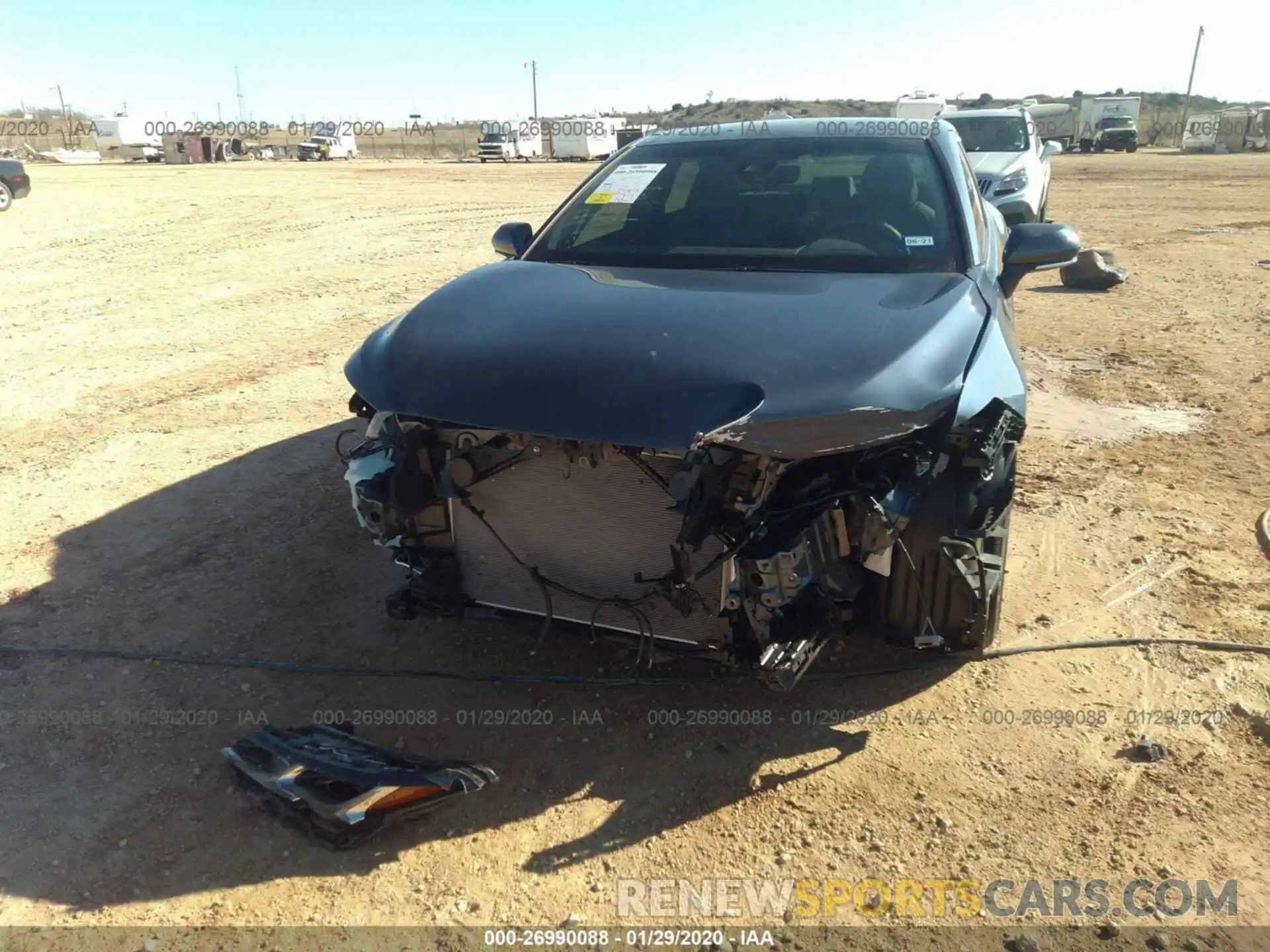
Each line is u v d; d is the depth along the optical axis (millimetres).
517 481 2920
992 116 12664
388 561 4238
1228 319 8258
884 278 3348
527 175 29906
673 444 2488
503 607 3129
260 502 4848
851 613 2922
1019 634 3607
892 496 2678
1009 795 2812
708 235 3758
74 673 3459
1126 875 2523
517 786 2891
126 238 14156
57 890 2523
